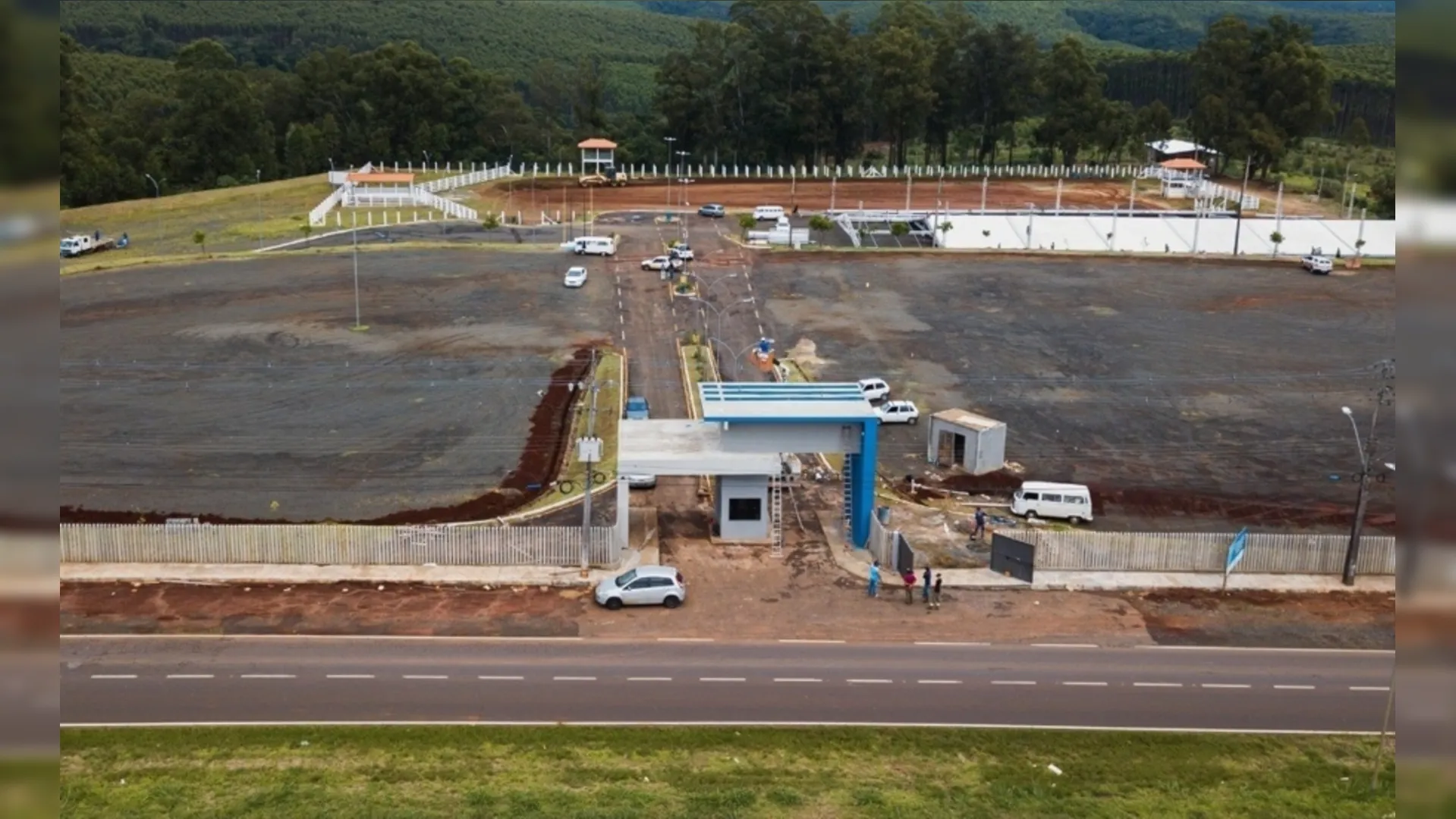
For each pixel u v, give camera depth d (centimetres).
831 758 3098
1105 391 6869
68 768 2936
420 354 7281
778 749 3138
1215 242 10975
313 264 9581
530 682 3531
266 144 15562
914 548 4719
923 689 3538
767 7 16225
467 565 4438
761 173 15650
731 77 16450
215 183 15075
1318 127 16038
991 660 3756
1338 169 16750
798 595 4250
